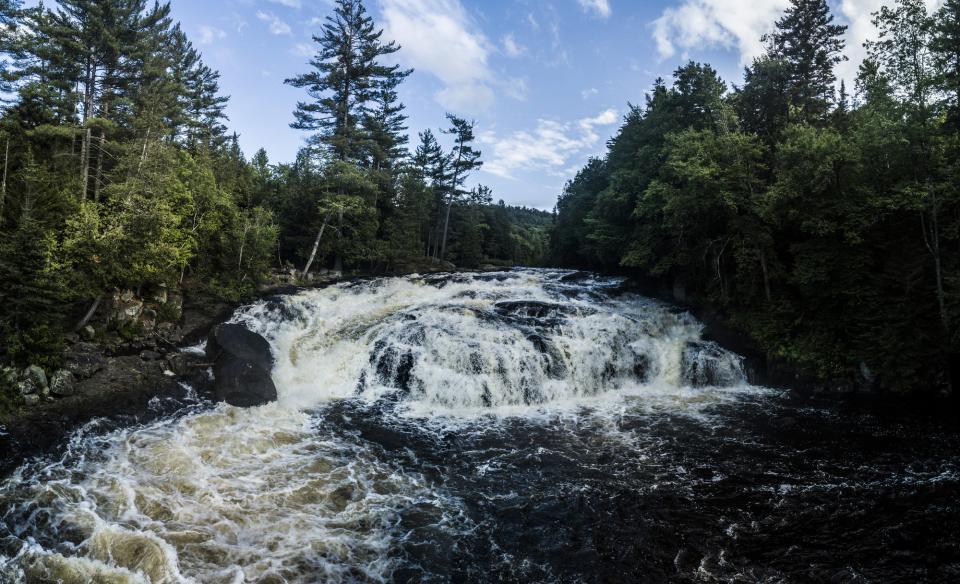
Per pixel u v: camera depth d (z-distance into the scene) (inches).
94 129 1067.3
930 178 732.7
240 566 314.3
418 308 904.9
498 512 399.5
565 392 724.7
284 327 868.6
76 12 1053.8
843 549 353.1
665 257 1111.0
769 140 1162.0
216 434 515.8
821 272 790.5
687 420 626.5
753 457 512.1
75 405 528.7
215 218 996.6
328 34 1657.2
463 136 2209.6
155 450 466.9
